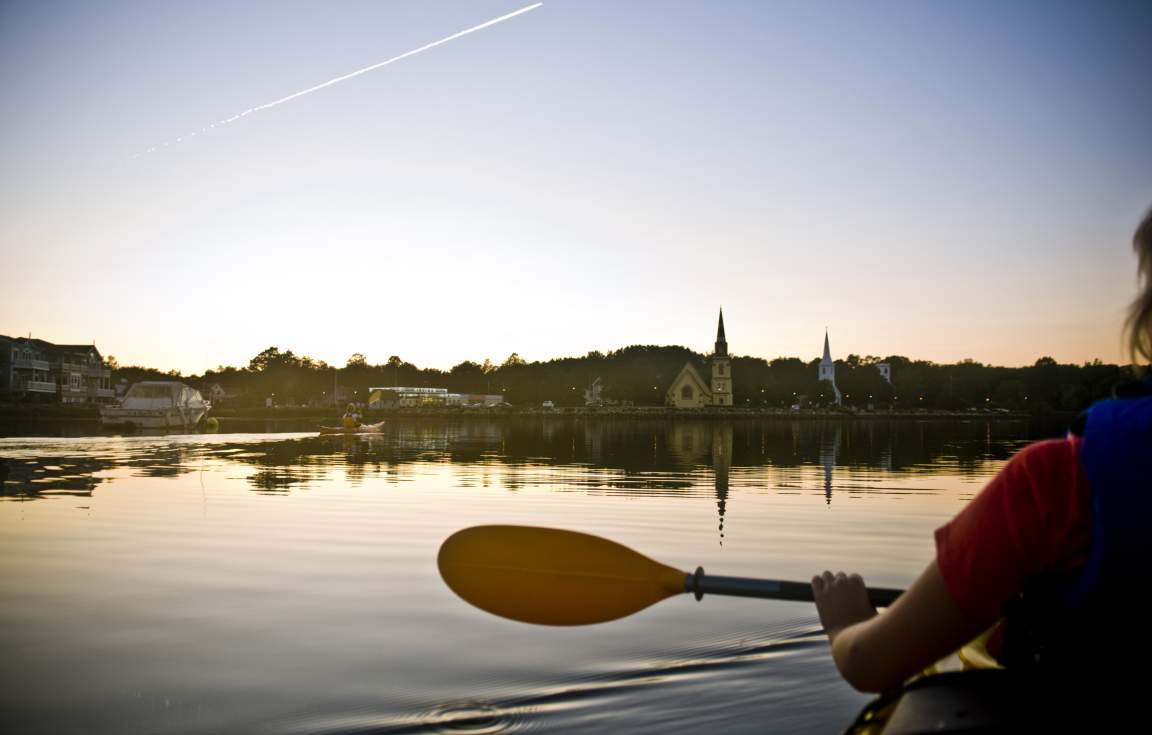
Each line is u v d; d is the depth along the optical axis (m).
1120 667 1.23
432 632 4.83
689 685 3.92
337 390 145.75
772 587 1.97
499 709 3.62
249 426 56.88
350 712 3.59
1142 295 1.31
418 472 16.56
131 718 3.53
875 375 126.31
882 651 1.39
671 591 2.19
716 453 25.31
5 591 5.80
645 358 141.75
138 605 5.43
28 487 12.69
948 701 1.41
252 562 6.84
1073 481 1.21
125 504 10.62
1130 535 1.15
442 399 127.25
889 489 13.32
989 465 19.70
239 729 3.40
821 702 3.67
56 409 61.06
